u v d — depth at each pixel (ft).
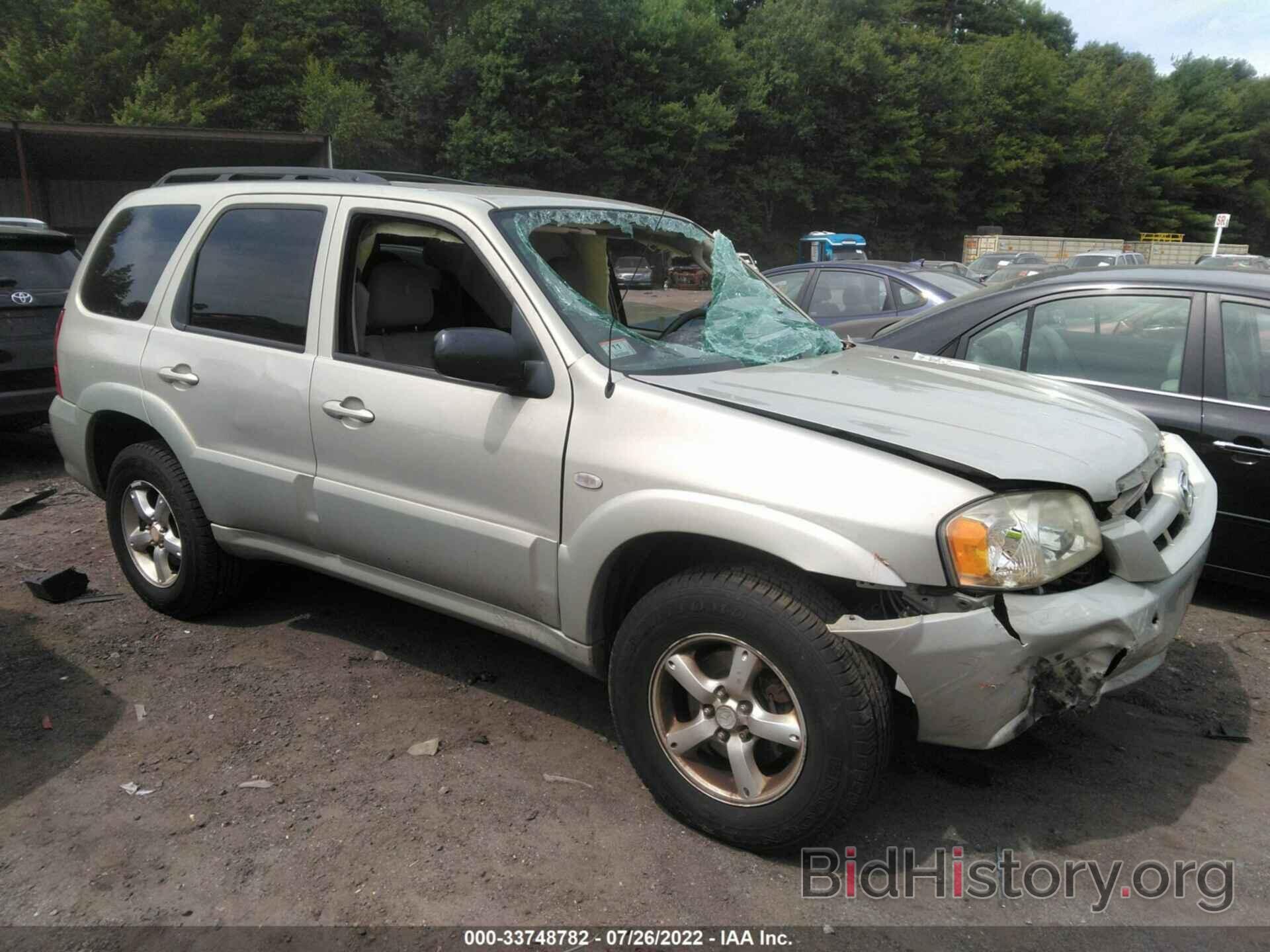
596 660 9.62
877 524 7.68
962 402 9.66
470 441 9.84
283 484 11.50
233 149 70.74
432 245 11.07
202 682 11.87
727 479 8.25
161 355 12.72
